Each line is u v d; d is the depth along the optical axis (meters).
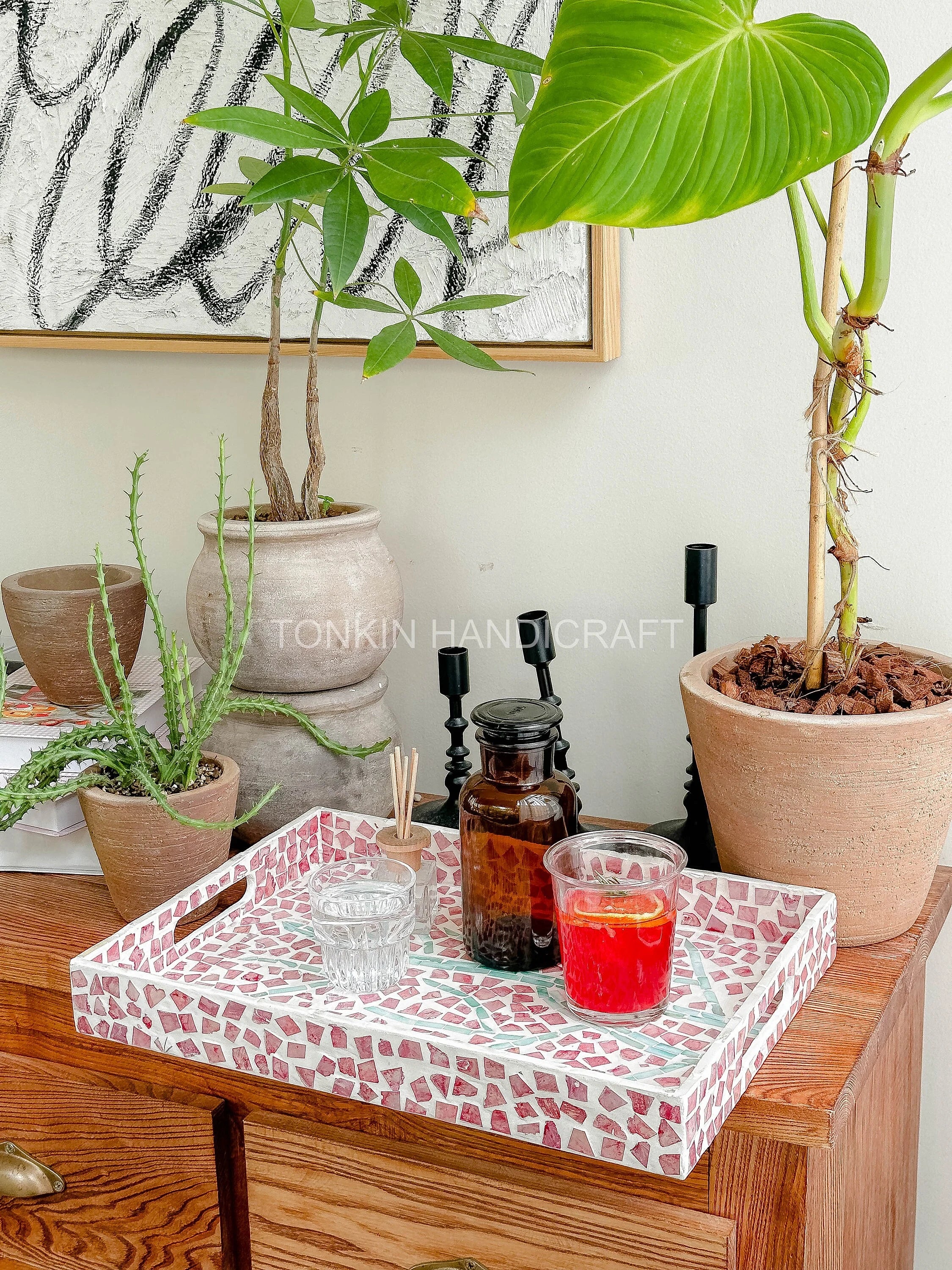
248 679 0.95
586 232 0.97
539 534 1.08
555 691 1.11
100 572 0.84
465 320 1.03
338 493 1.16
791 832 0.75
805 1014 0.72
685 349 0.99
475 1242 0.70
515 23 0.95
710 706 0.75
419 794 1.11
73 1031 0.85
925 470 0.93
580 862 0.74
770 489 0.99
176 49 1.07
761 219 0.95
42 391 1.26
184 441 1.21
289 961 0.79
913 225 0.90
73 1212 0.85
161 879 0.84
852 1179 0.75
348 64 1.02
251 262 1.10
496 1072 0.62
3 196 1.16
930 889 0.87
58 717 1.00
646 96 0.55
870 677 0.77
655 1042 0.67
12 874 0.99
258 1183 0.75
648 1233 0.66
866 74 0.55
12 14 1.11
